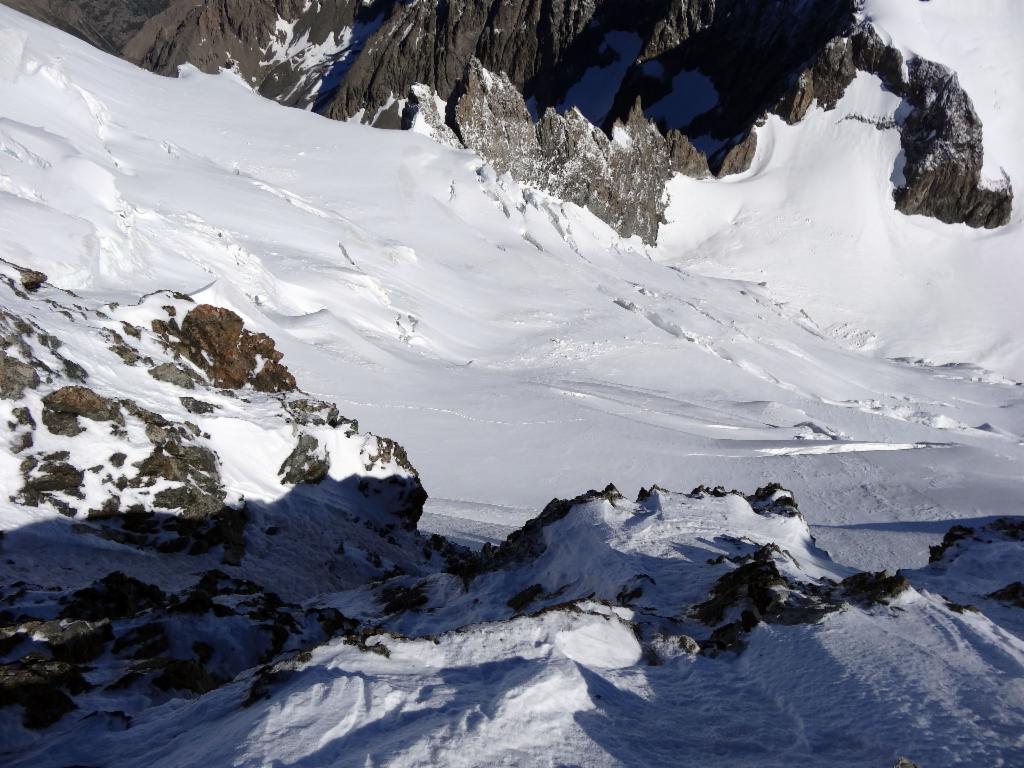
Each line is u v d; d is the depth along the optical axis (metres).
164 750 6.12
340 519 19.06
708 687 7.11
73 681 7.63
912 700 6.31
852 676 6.80
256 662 9.93
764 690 7.01
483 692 6.45
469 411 51.25
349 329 58.50
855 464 49.94
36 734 6.70
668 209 152.25
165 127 99.00
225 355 20.36
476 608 11.71
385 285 75.56
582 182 131.25
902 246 156.25
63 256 27.41
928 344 133.38
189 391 18.11
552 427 50.59
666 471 46.78
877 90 170.75
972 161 160.75
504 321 80.75
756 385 76.94
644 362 76.88
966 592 11.66
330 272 68.44
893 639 7.53
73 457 14.52
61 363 15.53
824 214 159.12
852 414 74.12
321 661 6.84
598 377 72.56
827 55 173.12
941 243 157.75
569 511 13.23
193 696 8.12
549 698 6.25
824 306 140.00
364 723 5.89
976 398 96.50
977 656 7.32
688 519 12.85
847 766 5.60
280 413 19.36
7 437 13.97
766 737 6.20
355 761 5.30
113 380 16.52
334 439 20.03
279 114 115.25
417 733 5.61
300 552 17.06
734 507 13.96
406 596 13.41
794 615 8.21
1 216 27.38
